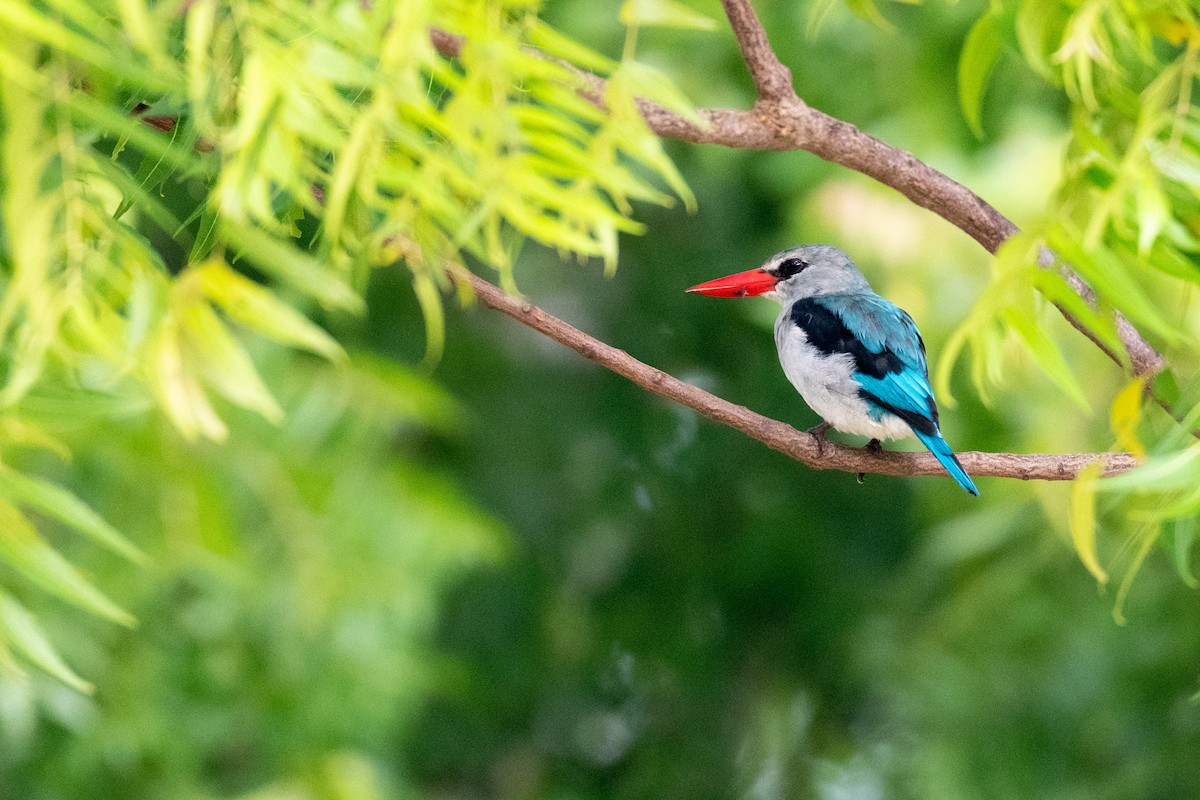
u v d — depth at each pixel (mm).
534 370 16297
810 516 16719
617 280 16094
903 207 12789
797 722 17188
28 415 4160
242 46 3953
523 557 16109
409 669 12508
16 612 4383
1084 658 13375
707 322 16078
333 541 11734
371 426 11984
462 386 15852
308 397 11766
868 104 13180
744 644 17312
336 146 3842
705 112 6453
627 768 17562
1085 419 12297
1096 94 4289
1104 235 4266
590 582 17016
